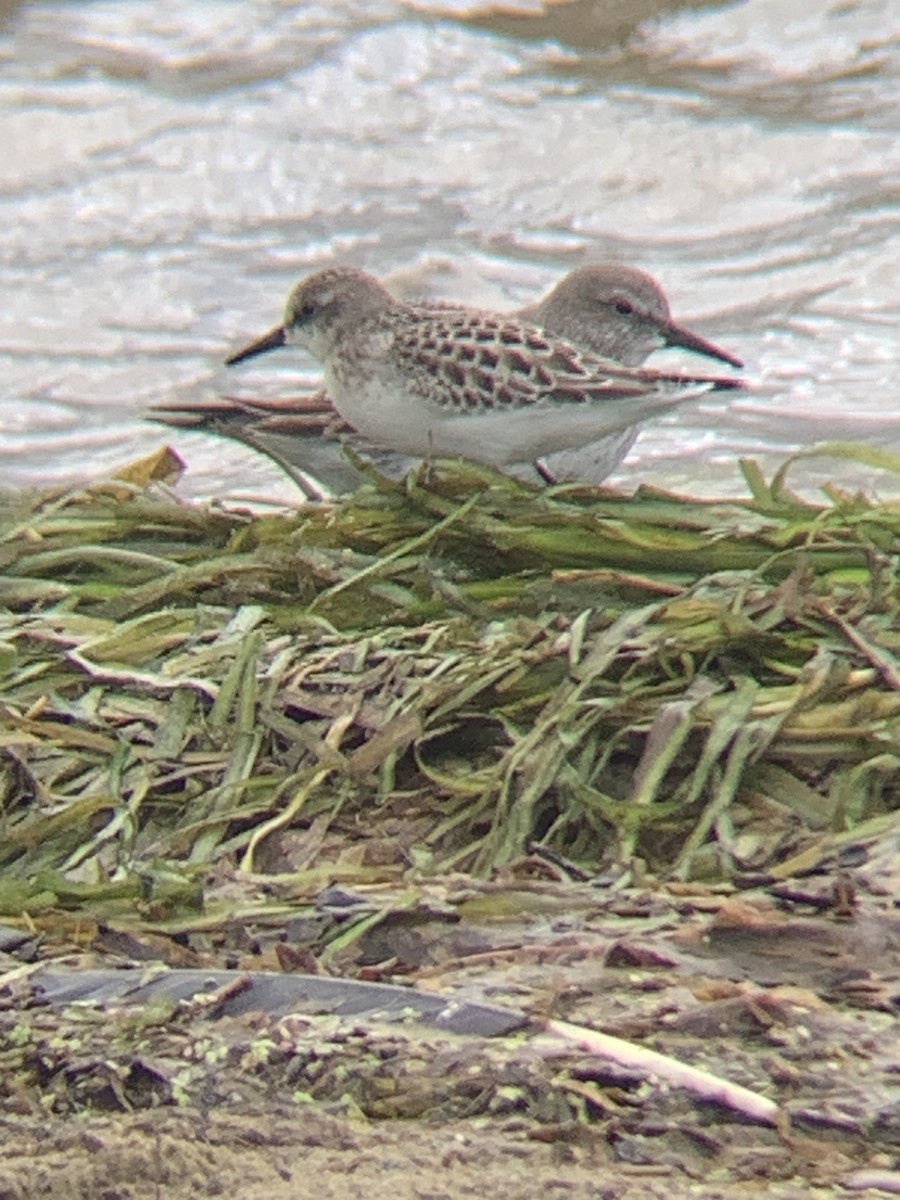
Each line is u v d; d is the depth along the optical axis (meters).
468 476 11.66
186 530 11.80
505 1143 6.63
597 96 21.62
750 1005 7.25
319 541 11.34
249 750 9.73
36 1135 6.82
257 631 10.37
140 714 10.07
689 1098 6.77
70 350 17.73
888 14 22.88
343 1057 7.05
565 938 7.94
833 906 8.05
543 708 9.84
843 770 9.41
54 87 21.83
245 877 8.94
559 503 11.53
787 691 9.72
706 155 20.48
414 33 22.86
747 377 17.05
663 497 11.55
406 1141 6.66
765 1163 6.51
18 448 16.39
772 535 10.94
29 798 9.69
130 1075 7.09
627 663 9.98
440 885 8.60
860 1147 6.61
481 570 11.15
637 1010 7.34
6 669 10.35
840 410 16.59
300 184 20.05
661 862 9.16
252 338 17.89
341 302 12.98
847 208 19.48
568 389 12.46
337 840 9.38
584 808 9.28
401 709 9.85
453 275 18.45
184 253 19.03
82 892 8.59
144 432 16.72
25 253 19.00
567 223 19.41
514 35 22.88
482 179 20.19
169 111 21.38
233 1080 7.03
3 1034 7.39
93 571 11.52
